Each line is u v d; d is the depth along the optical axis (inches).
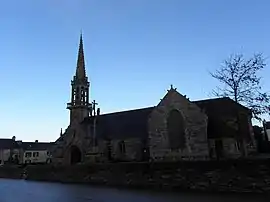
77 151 2217.0
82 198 869.8
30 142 4483.3
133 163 1300.4
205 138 1604.3
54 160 2251.5
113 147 2078.0
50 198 882.1
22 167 2113.7
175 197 844.0
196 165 1074.7
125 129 2130.9
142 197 865.5
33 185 1392.7
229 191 954.1
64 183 1475.1
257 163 919.7
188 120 1665.8
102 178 1432.1
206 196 847.1
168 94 1764.3
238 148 1587.1
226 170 989.8
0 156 3946.9
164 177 1163.3
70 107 2503.7
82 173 1555.1
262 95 1357.0
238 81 1423.5
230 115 1739.7
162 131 1727.4
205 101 1973.4
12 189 1191.6
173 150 1670.8
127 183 1299.2
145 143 1945.1
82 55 2647.6
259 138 1969.7
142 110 2262.6
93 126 2300.7
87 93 2551.7
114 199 833.5
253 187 912.9
